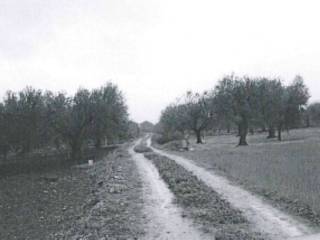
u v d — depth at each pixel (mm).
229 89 58000
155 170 33750
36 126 55969
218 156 38594
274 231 12641
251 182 21859
